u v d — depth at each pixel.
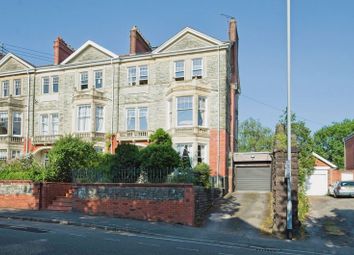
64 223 18.19
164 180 20.42
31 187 23.09
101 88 34.31
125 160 21.58
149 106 32.66
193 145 29.86
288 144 16.86
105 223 17.89
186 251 12.19
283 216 17.27
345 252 14.07
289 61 17.38
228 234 16.89
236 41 37.06
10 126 35.72
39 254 10.38
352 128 70.06
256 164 33.53
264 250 13.99
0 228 15.65
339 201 28.14
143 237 15.16
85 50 35.41
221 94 30.67
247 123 72.88
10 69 37.75
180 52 31.94
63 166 24.73
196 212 19.41
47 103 35.91
